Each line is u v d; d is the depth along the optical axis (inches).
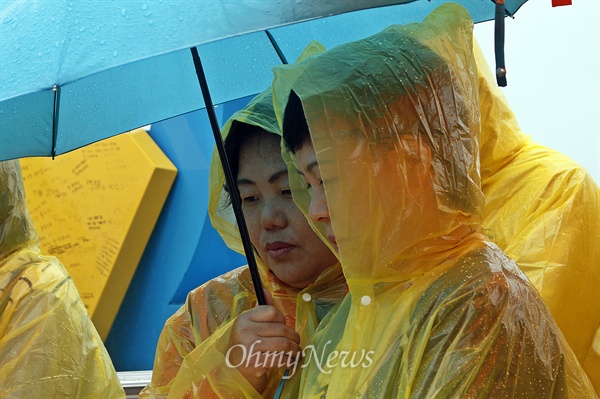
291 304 104.0
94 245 225.6
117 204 224.5
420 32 84.8
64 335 122.2
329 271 99.9
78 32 76.7
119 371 224.7
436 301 77.3
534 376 74.5
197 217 223.0
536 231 124.6
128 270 224.1
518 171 133.6
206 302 111.9
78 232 226.4
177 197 224.7
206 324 110.3
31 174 229.6
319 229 91.9
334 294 100.0
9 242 130.8
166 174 222.5
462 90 83.9
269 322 92.0
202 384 92.7
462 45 86.4
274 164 100.7
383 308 80.7
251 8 72.5
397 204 79.4
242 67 121.6
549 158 133.6
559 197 128.1
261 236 102.4
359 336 80.9
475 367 72.9
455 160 81.7
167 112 118.7
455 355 73.8
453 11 87.4
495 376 73.1
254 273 95.1
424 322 76.8
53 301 123.6
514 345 74.4
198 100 120.7
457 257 79.9
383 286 81.5
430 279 78.9
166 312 223.9
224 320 109.4
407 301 78.8
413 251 80.1
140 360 224.8
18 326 121.0
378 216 79.4
